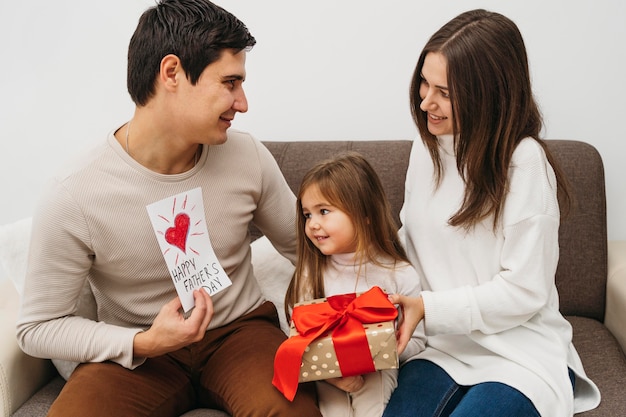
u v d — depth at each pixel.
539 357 1.17
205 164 1.25
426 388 1.18
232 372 1.22
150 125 1.17
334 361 1.12
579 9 1.62
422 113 1.23
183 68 1.11
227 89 1.14
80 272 1.21
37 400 1.28
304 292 1.32
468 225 1.19
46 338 1.18
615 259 1.57
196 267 1.23
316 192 1.24
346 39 1.72
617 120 1.68
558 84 1.68
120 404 1.13
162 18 1.12
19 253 1.38
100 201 1.17
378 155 1.58
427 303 1.17
